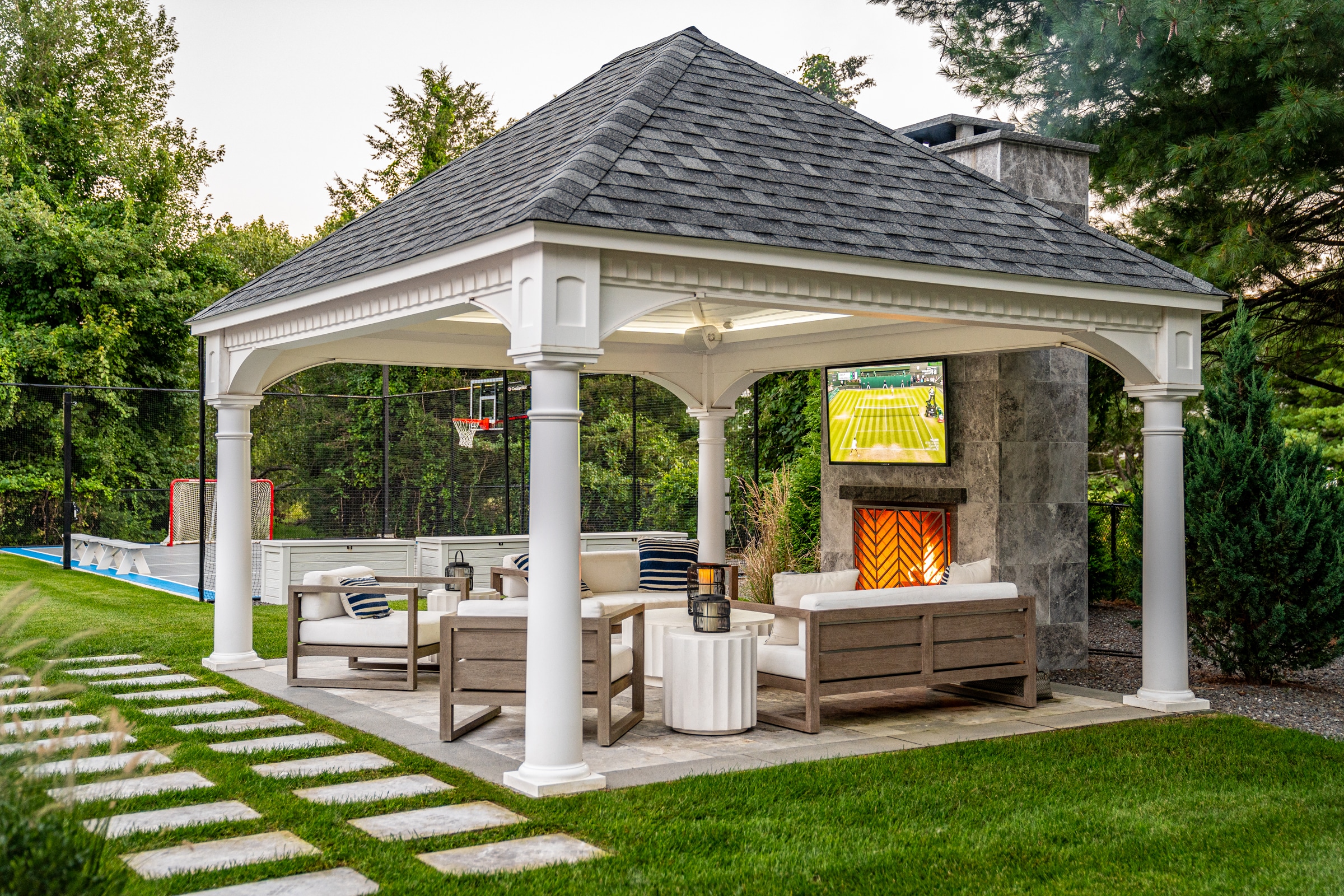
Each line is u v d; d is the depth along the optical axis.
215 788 6.36
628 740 7.83
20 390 26.30
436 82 35.16
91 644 11.59
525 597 11.56
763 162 7.88
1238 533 9.87
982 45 14.68
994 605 8.84
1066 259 8.64
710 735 7.98
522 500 20.17
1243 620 10.17
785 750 7.55
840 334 11.91
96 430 27.28
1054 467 11.09
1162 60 12.64
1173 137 12.95
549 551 6.45
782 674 8.32
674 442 23.62
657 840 5.54
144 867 5.06
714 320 12.77
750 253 6.93
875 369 11.75
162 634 12.25
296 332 9.47
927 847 5.53
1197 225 12.80
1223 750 7.68
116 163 33.72
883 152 9.00
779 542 15.73
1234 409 10.31
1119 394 14.62
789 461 20.09
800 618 8.10
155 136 37.09
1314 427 19.89
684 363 13.80
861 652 8.24
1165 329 9.17
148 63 36.41
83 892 3.60
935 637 8.55
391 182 35.19
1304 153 12.21
